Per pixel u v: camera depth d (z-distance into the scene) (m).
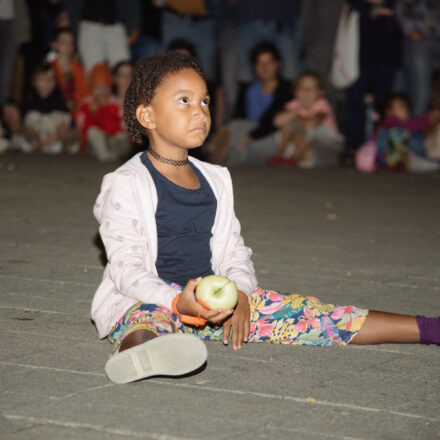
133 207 3.83
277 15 13.27
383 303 5.19
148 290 3.65
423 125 13.20
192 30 13.34
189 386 3.57
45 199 9.14
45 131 13.96
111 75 13.84
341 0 13.39
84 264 6.07
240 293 3.87
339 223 8.27
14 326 4.42
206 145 13.15
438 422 3.25
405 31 13.67
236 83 13.61
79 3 13.95
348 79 13.60
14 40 14.09
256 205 9.26
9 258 6.17
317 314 4.09
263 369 3.84
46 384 3.53
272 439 3.03
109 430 3.06
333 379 3.73
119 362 3.37
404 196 10.34
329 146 13.16
